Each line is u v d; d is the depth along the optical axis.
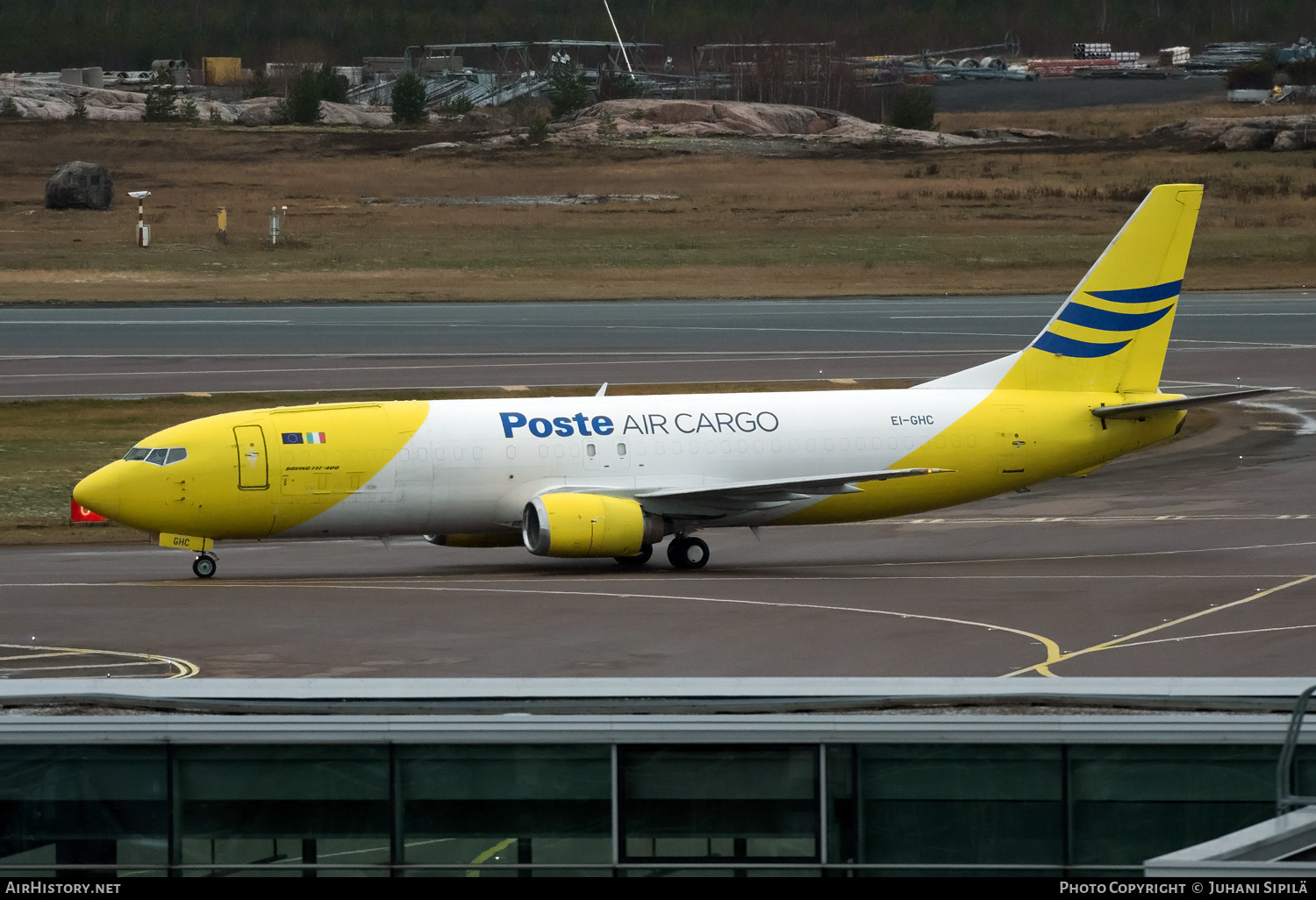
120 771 75.25
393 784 75.44
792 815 75.25
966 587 166.12
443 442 179.38
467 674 124.38
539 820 75.44
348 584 170.25
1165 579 169.12
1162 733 73.38
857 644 135.62
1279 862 62.97
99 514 172.00
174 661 129.12
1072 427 196.25
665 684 82.56
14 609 153.62
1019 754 74.38
